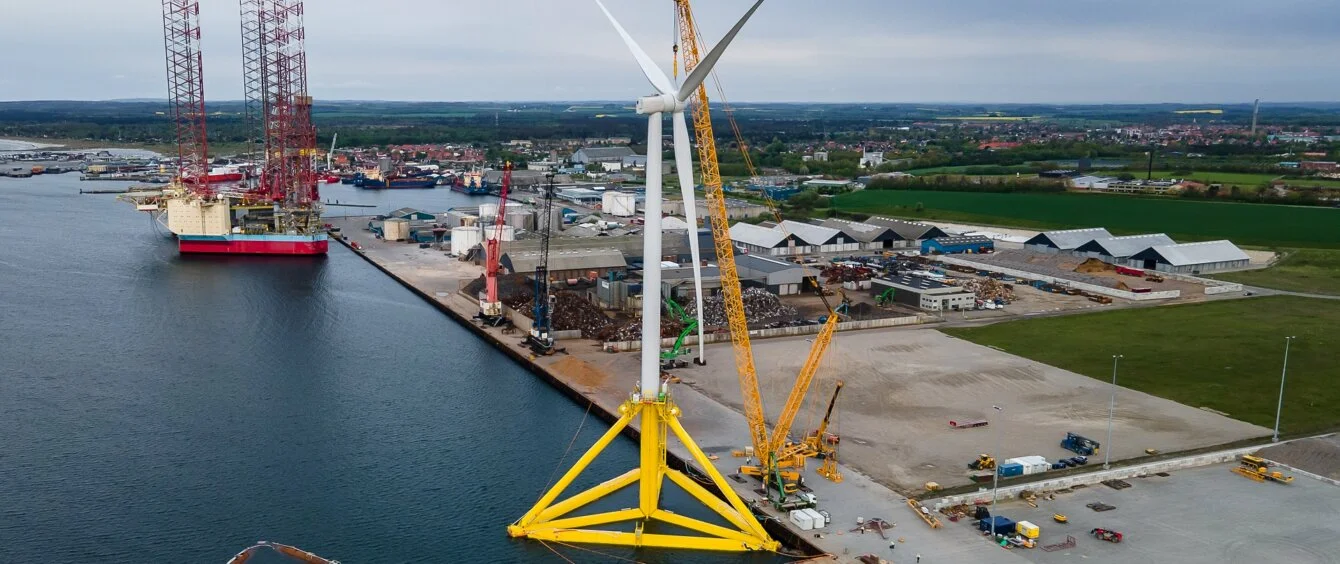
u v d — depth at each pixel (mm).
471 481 110938
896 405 134250
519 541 97000
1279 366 154750
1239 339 173125
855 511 99500
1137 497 103562
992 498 102688
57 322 183250
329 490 107625
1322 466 112312
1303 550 91500
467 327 186500
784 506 99875
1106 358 159750
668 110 89562
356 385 146750
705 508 104000
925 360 158125
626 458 118062
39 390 140875
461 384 148500
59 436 122438
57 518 99312
